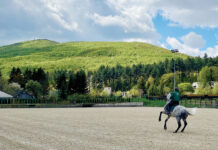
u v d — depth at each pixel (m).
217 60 175.62
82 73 104.50
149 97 79.81
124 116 28.53
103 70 197.25
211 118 26.89
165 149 9.98
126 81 184.75
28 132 14.47
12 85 104.19
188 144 11.18
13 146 10.38
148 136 13.49
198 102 65.31
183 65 180.38
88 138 12.51
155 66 189.25
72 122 20.88
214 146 10.80
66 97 77.69
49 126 17.66
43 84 123.31
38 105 57.31
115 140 12.00
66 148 10.00
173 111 15.68
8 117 25.75
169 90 126.12
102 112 36.72
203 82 112.94
